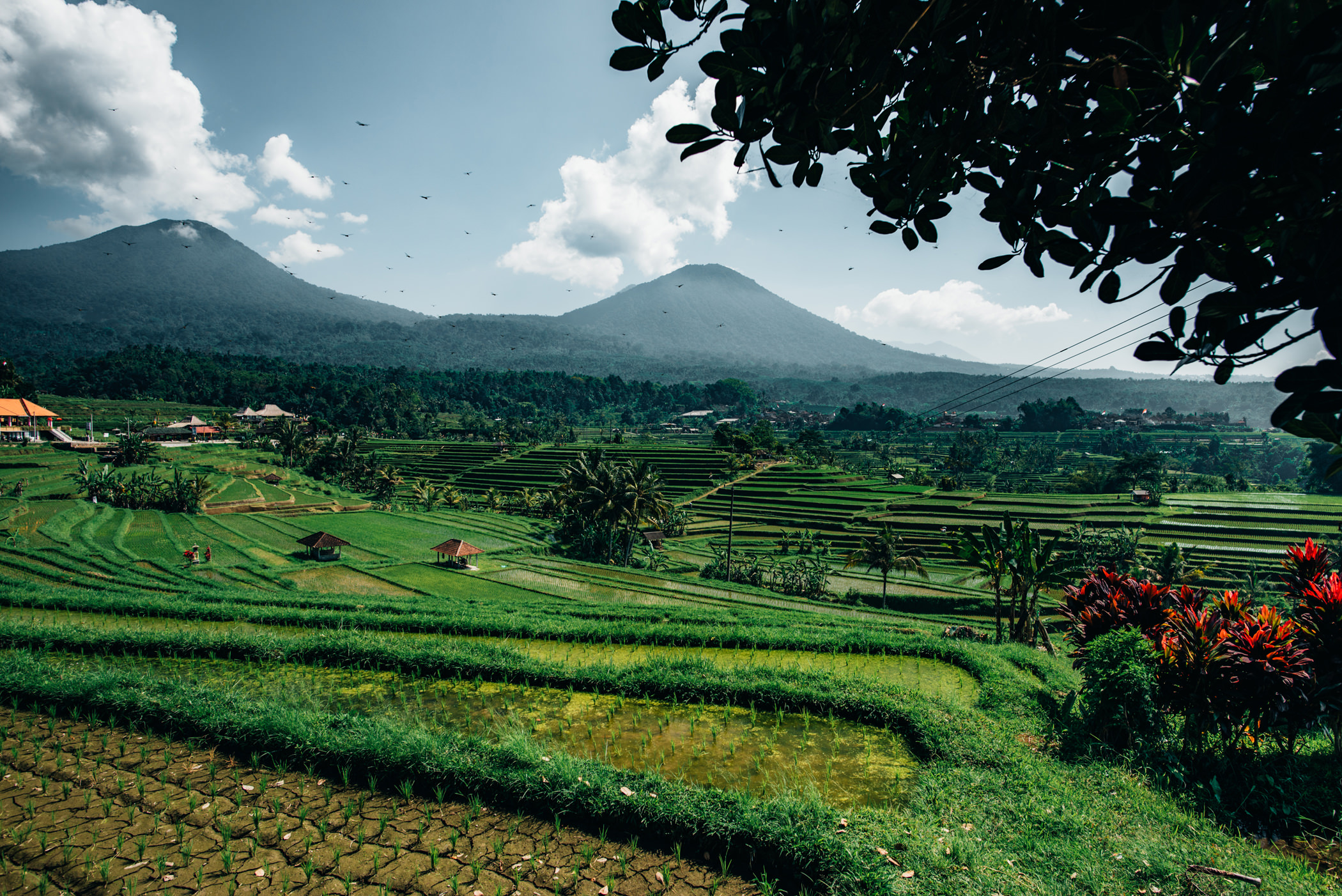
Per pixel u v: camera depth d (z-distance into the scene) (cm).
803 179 278
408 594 3816
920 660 1500
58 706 987
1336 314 183
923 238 300
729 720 1043
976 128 257
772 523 8000
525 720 1041
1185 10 188
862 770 873
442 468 11544
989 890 531
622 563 5894
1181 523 6819
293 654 1331
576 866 637
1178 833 653
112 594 2250
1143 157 212
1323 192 184
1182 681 868
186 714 912
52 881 611
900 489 9488
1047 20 205
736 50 238
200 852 656
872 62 229
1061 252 250
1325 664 819
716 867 637
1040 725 1001
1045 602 4256
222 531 5378
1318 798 766
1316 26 158
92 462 7769
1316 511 7169
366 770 796
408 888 605
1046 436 19888
